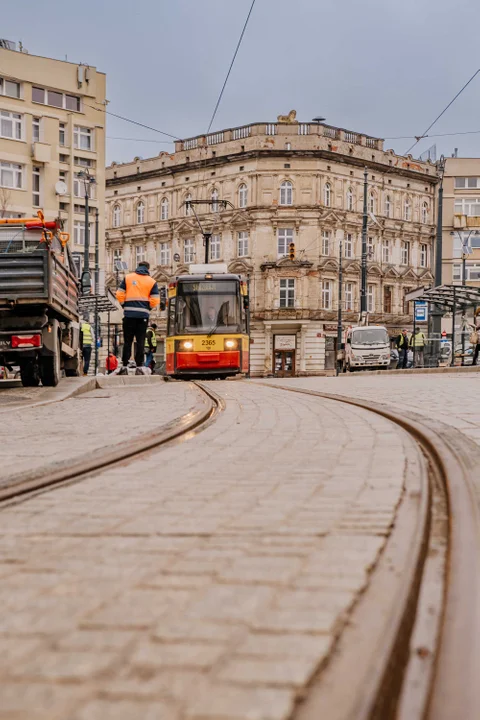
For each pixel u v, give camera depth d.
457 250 69.38
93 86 48.88
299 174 61.12
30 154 46.19
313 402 10.77
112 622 2.22
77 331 19.64
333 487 4.27
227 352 23.36
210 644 2.01
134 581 2.63
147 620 2.22
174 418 8.80
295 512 3.67
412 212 68.19
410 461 5.12
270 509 3.77
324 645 1.98
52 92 47.59
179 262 65.94
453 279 69.44
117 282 70.88
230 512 3.74
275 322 60.72
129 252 70.38
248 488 4.37
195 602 2.37
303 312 60.62
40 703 1.69
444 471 4.55
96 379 17.06
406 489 4.12
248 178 61.66
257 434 7.06
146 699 1.69
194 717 1.60
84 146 49.06
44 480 4.79
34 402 12.01
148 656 1.94
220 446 6.31
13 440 7.24
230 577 2.63
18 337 14.62
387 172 66.00
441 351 39.03
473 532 3.16
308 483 4.45
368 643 1.99
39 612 2.34
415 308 37.50
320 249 61.50
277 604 2.33
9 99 45.38
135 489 4.48
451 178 69.44
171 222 66.62
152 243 68.62
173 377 24.75
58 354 15.65
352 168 63.50
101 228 49.53
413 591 2.48
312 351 61.22
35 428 8.30
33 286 14.18
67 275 16.62
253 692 1.71
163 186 67.62
